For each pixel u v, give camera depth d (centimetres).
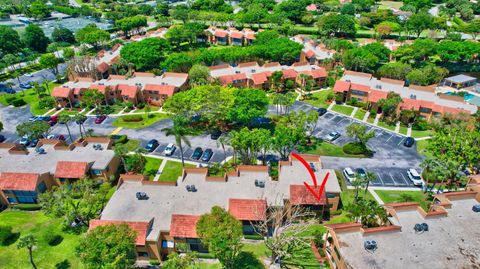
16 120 10956
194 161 8662
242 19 19712
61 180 7681
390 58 15662
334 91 11500
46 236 6419
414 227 5659
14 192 7275
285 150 8600
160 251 5984
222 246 5038
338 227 5475
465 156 7431
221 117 9675
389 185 7744
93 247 4878
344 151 8944
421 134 9744
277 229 5741
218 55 14025
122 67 14300
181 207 6525
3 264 5962
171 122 10594
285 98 10112
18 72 14425
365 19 19988
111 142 8694
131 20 19300
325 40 16638
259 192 6881
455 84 12975
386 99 10406
